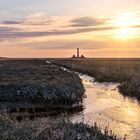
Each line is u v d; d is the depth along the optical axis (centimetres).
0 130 1609
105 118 2509
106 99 3584
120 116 2597
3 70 6397
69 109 2966
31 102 3219
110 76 5984
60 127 1709
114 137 1795
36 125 1789
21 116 2595
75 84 4044
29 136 1552
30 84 3556
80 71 8375
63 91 3428
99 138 1658
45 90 3397
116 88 4653
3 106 2925
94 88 4653
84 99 3559
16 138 1519
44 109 2952
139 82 4294
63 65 11206
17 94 3325
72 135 1584
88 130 1731
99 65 10719
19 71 6094
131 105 3188
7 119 1861
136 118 2519
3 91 3350
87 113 2747
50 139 1527
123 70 7069
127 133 2017
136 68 8175
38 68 7331
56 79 4388
